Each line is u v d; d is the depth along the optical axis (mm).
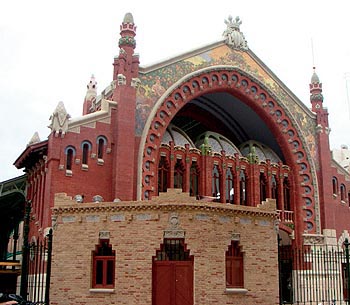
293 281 41500
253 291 24344
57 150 33344
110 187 34812
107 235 23531
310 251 38094
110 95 38812
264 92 45094
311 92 48969
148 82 38062
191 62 41000
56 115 33781
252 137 50312
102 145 35281
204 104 48031
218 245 23594
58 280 23766
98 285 23438
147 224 23188
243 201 42312
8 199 43844
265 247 25344
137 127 36562
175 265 22984
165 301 22672
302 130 46625
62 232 24281
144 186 35781
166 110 38469
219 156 41281
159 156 37875
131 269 22906
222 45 43438
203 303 22547
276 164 44656
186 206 23234
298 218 44438
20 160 38312
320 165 46875
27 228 26672
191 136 50438
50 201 32344
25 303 23328
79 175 33812
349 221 48500
